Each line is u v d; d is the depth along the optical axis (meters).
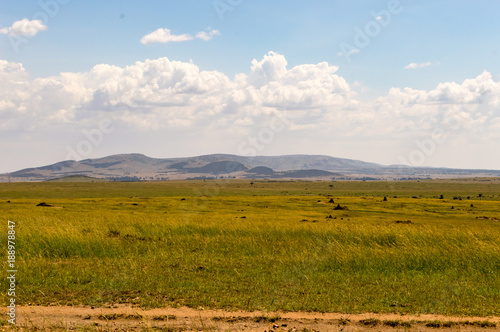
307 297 11.91
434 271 16.09
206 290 12.55
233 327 9.33
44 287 12.49
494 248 17.97
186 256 19.02
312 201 95.31
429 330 9.46
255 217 49.47
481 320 10.16
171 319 9.81
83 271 14.72
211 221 37.25
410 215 63.25
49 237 20.30
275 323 9.70
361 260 16.94
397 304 11.48
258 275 14.87
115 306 10.85
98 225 28.89
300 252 20.12
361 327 9.55
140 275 14.38
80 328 9.04
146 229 28.73
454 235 24.47
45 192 187.75
